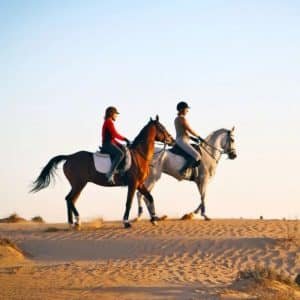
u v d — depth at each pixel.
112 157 25.70
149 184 27.17
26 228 27.14
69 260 22.14
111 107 26.02
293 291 17.72
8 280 18.75
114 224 27.36
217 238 24.06
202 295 17.06
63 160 26.31
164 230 25.50
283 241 23.55
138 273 19.98
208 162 27.62
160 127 26.30
